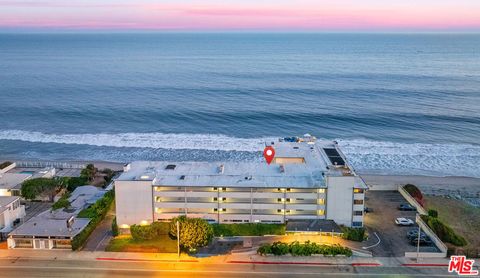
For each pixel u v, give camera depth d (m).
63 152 135.88
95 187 95.44
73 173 106.88
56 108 190.25
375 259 69.12
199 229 70.12
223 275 64.25
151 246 73.06
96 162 126.00
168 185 78.50
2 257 69.56
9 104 197.38
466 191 106.12
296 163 89.25
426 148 138.62
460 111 183.00
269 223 79.69
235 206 79.56
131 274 64.56
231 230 77.50
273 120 172.12
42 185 90.25
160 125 165.62
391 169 121.06
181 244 70.56
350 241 74.31
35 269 66.00
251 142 144.50
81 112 183.62
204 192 79.12
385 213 86.50
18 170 108.00
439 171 120.12
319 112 182.62
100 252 71.44
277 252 69.75
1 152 136.00
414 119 171.50
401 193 96.69
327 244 72.19
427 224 78.44
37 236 71.75
